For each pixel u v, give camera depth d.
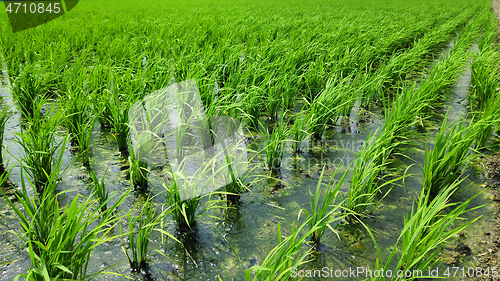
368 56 8.05
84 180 3.81
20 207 3.30
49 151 3.59
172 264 2.74
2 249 2.81
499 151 4.55
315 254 2.87
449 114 5.95
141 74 5.79
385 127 4.24
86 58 7.93
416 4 29.42
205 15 17.14
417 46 9.25
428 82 5.88
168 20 14.32
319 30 10.95
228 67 6.61
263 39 9.91
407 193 3.71
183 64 6.09
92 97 4.84
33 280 2.06
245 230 3.14
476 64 7.24
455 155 3.45
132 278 2.57
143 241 2.63
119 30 11.46
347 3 28.89
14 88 6.00
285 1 31.70
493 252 2.83
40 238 2.67
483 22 17.30
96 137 4.88
